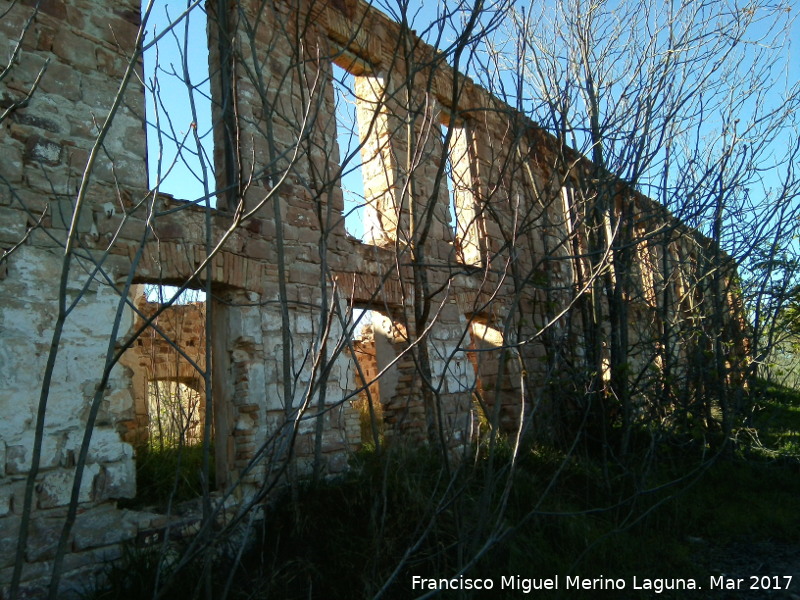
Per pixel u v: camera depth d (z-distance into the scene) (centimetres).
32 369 447
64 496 446
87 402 469
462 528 417
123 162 523
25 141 471
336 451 625
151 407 877
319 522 498
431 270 789
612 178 745
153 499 556
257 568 458
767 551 597
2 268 444
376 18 798
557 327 911
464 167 907
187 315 967
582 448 802
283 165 645
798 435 1006
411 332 744
